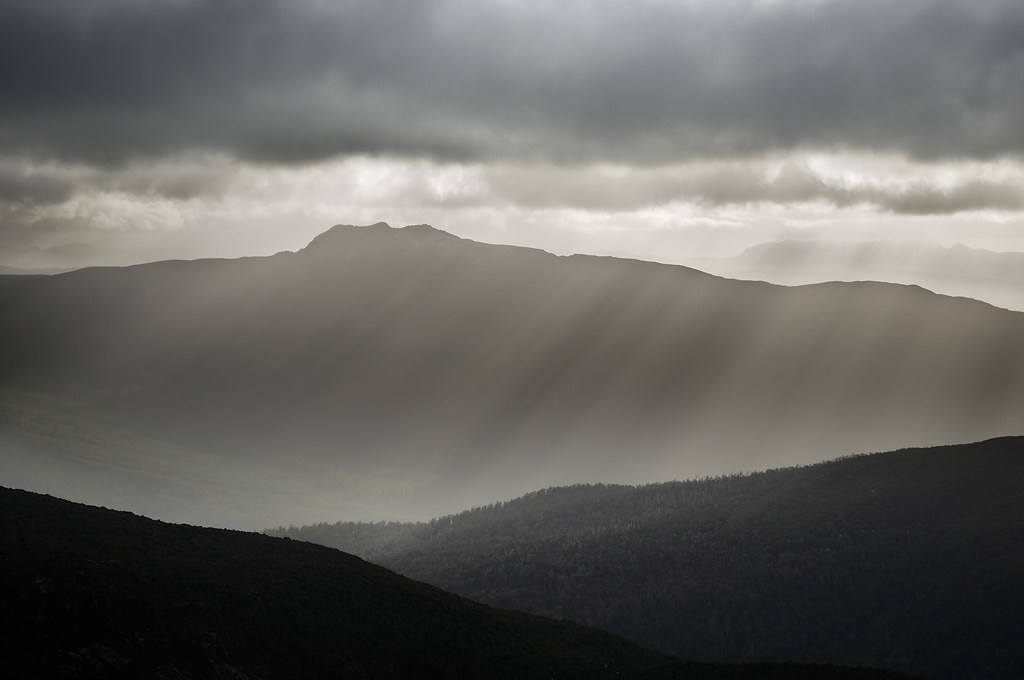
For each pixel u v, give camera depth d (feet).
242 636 336.90
